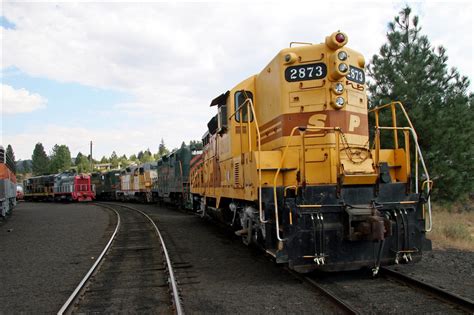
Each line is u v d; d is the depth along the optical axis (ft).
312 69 26.27
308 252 22.02
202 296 21.48
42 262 33.22
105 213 81.46
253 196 25.36
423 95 46.68
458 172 47.65
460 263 26.78
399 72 48.98
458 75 49.93
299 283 23.08
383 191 23.31
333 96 25.77
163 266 29.25
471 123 47.24
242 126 32.09
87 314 19.54
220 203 40.47
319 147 25.27
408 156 23.90
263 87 30.58
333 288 21.63
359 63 27.76
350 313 17.60
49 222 66.49
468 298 18.81
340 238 22.29
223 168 37.06
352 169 23.57
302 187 22.24
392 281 22.77
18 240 46.57
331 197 22.54
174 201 90.58
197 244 38.24
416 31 50.83
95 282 25.61
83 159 371.15
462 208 62.34
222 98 36.78
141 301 21.31
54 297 22.98
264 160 24.82
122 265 30.60
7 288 25.34
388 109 47.34
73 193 144.56
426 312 17.78
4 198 65.46
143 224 58.34
